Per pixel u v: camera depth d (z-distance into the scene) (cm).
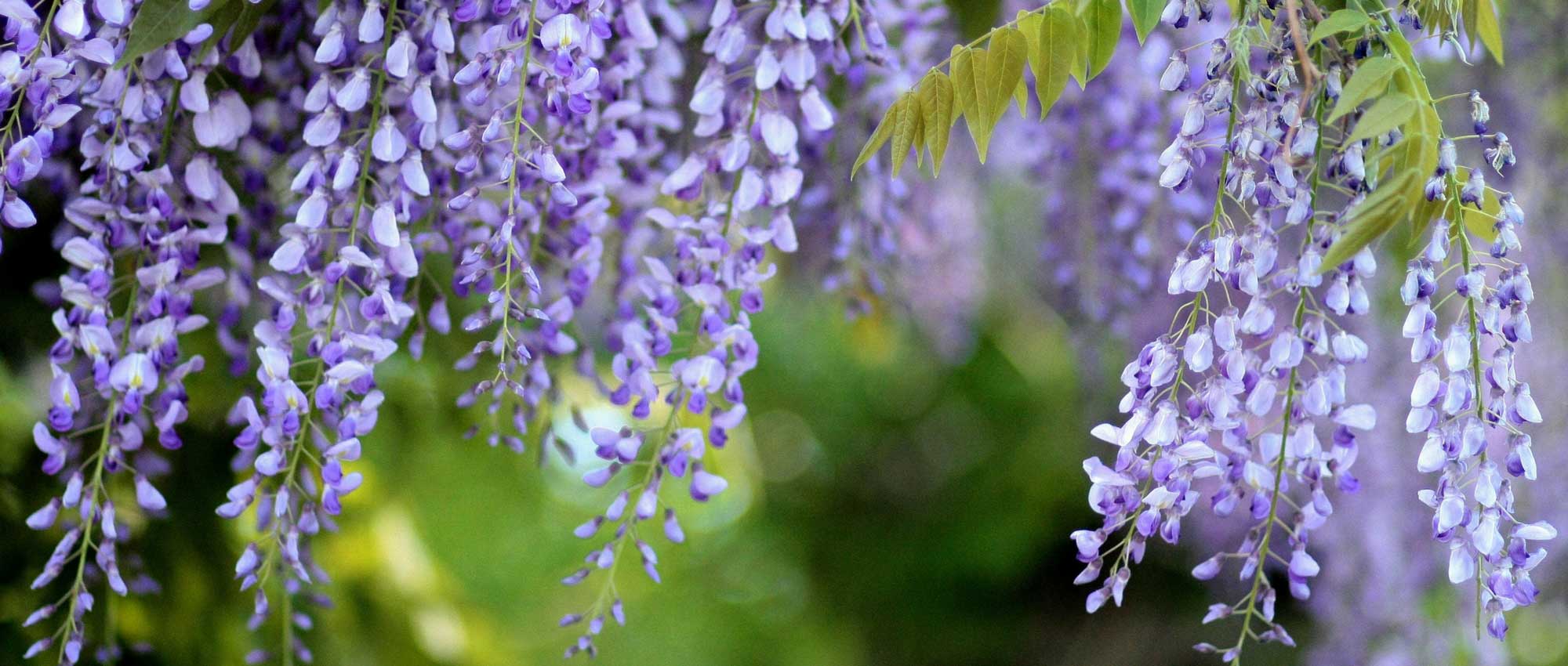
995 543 449
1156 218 184
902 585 468
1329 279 150
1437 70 200
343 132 150
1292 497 242
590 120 156
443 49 149
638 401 152
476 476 273
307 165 149
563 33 145
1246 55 143
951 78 149
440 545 340
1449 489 143
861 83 165
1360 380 216
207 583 181
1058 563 459
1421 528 229
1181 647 430
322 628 190
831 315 225
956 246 228
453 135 148
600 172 157
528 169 153
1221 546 296
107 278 148
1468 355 142
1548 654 307
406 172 149
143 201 151
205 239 150
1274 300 194
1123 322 191
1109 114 183
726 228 153
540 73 146
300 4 155
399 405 195
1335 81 144
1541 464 218
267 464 149
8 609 174
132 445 151
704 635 431
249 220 157
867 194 178
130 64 147
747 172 152
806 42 152
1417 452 222
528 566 380
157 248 151
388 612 197
